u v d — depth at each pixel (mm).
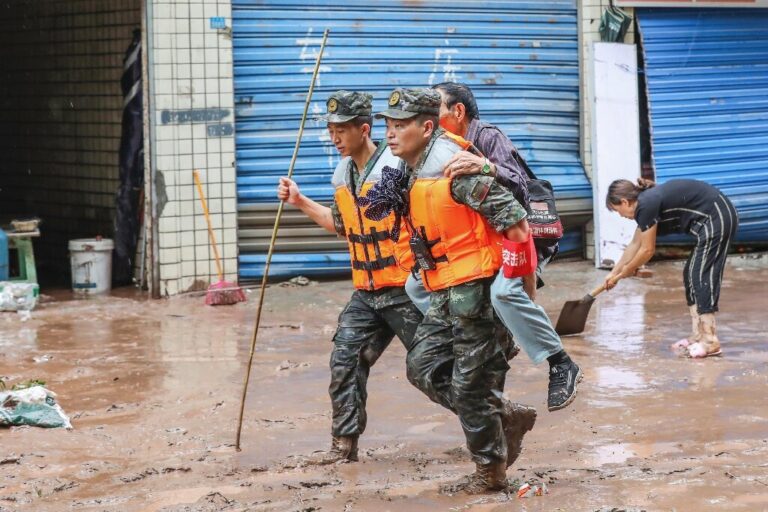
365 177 7301
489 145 7738
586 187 16453
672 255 16891
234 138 14688
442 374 6938
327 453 7715
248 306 13828
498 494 6734
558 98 16438
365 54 15391
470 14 15859
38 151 17422
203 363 10812
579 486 6836
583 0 16375
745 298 13859
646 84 16719
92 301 14344
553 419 8656
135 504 6707
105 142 16188
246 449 8000
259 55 14922
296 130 15125
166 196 14422
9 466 7613
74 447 8070
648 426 8406
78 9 16359
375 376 10234
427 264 6723
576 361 10727
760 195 17250
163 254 14438
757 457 7453
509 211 6316
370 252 7438
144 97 14398
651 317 12883
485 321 6645
